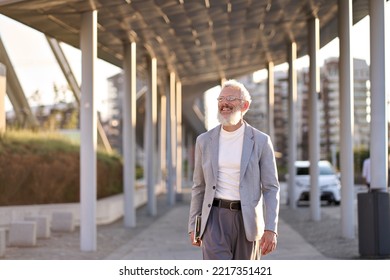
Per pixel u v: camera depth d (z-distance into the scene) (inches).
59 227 677.3
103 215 798.5
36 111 1362.0
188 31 710.5
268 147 209.6
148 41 749.3
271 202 207.2
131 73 730.8
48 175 776.3
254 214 206.4
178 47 820.6
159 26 660.1
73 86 1182.9
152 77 895.1
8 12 494.6
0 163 722.8
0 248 478.0
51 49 1154.7
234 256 210.1
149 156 927.0
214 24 690.2
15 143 770.2
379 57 464.8
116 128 3548.2
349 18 549.0
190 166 2327.8
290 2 627.2
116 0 496.7
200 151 213.2
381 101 464.4
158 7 569.0
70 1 475.2
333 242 549.3
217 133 211.0
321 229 665.6
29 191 759.7
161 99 1373.0
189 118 2075.5
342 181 568.4
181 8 585.3
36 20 531.2
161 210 1051.9
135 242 595.8
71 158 812.6
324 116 3164.4
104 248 545.3
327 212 888.9
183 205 1186.0
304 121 3314.5
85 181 513.3
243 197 205.8
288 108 956.6
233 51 916.6
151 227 750.5
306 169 1078.4
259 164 210.2
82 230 519.8
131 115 741.9
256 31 775.7
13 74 947.3
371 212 437.4
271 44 901.8
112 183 1009.5
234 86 207.0
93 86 505.7
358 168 1948.8
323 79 2551.7
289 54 915.4
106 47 746.2
